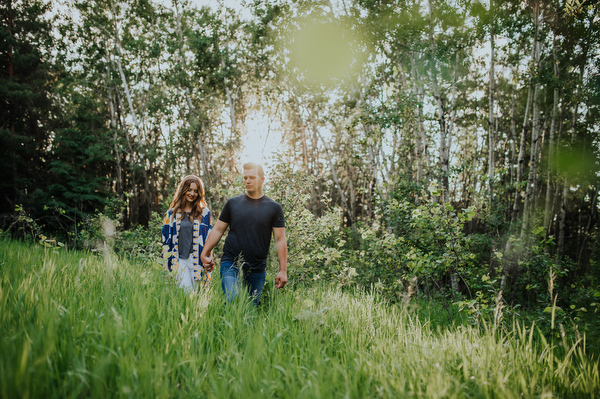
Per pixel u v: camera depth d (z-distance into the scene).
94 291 2.55
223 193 7.39
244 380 1.52
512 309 4.14
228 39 22.39
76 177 18.38
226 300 2.87
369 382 1.63
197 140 23.02
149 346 1.75
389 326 2.92
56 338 1.57
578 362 2.56
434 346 2.26
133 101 27.69
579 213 18.66
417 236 6.00
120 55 22.97
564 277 9.64
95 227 8.95
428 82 12.89
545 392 1.86
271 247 5.52
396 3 10.73
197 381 1.55
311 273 6.10
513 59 12.34
